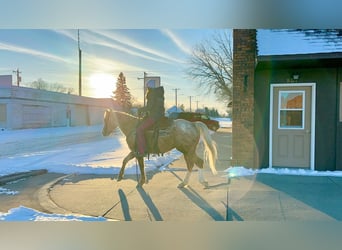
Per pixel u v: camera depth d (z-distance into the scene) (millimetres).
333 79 6496
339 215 3895
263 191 5012
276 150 6832
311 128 6605
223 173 6438
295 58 5938
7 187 5504
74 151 9734
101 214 4039
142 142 5477
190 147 5492
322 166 6551
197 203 4441
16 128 13812
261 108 6859
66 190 5270
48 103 14438
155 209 4188
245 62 6895
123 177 6273
